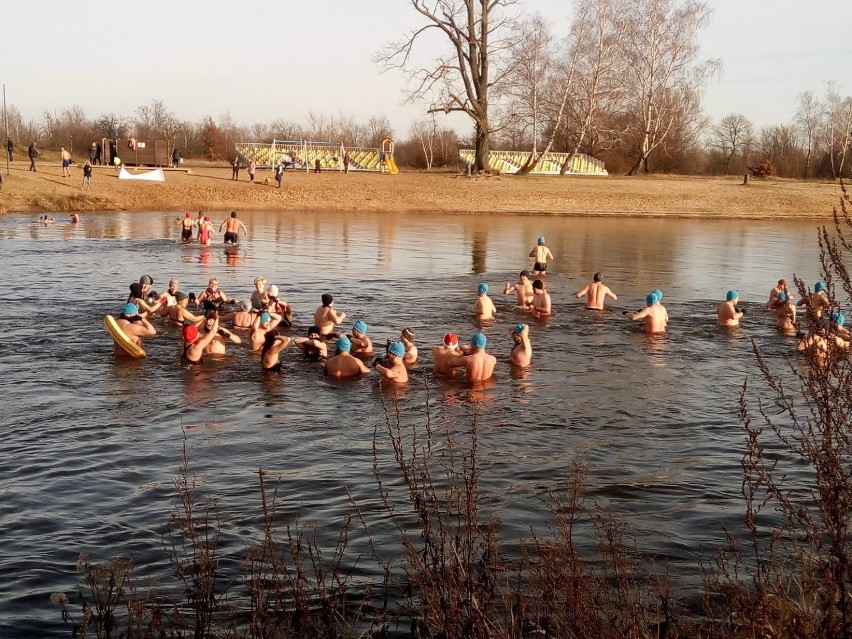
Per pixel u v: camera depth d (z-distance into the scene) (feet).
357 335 52.13
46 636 20.54
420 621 19.17
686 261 105.70
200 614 19.22
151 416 39.06
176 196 169.48
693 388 45.62
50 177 171.73
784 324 60.80
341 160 229.25
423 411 40.78
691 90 253.44
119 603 21.79
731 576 23.24
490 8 200.95
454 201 184.55
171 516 28.02
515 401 42.73
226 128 319.47
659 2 241.35
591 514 28.43
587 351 54.29
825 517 16.83
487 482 31.35
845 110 301.84
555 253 111.45
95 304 65.05
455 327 61.41
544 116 241.55
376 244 116.16
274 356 47.11
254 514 28.17
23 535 26.37
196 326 49.47
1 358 48.70
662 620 20.29
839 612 16.70
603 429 38.42
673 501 29.86
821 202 200.03
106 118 288.71
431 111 200.64
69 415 38.86
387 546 25.52
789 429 38.40
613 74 231.50
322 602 20.47
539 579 19.89
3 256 92.68
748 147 322.14
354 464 33.22
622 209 188.65
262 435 36.76
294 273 86.17
